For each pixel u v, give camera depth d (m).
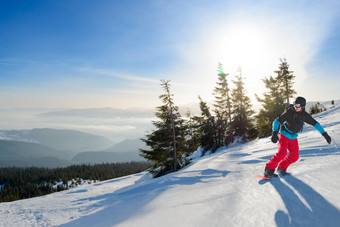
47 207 5.45
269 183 3.02
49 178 154.12
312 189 2.35
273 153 7.11
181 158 21.00
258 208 2.24
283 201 2.25
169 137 20.67
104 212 3.32
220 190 3.27
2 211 5.59
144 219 2.48
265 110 32.12
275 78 33.69
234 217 2.14
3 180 152.00
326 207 1.90
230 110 33.25
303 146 6.34
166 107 20.78
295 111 3.07
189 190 3.75
